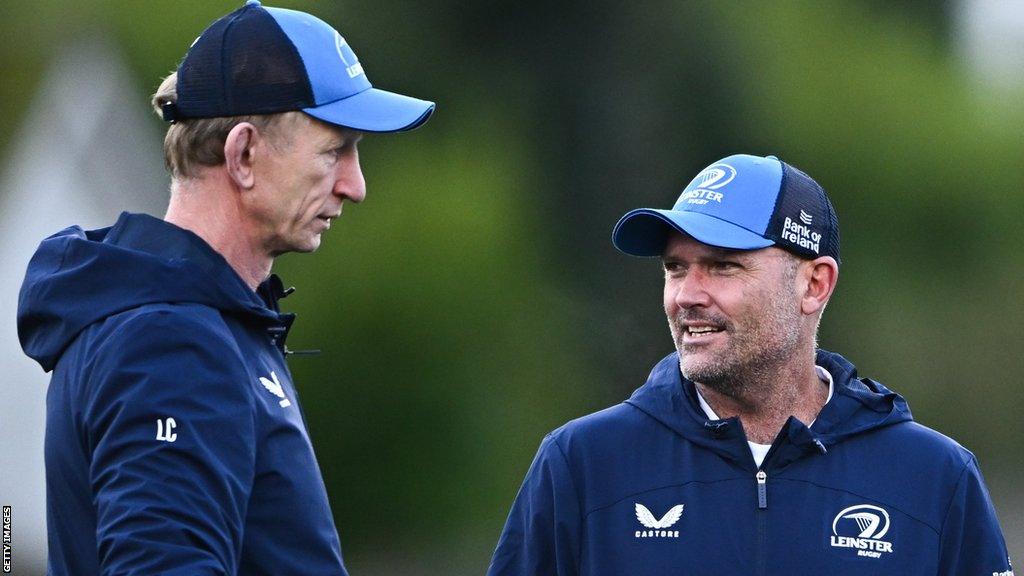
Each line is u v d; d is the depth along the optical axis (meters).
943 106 52.31
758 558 9.95
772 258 10.19
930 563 9.98
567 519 10.34
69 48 40.16
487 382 46.75
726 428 10.17
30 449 23.80
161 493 7.09
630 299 48.16
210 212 8.25
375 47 51.66
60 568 7.80
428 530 46.28
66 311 7.77
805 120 51.66
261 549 7.78
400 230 47.69
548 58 53.00
